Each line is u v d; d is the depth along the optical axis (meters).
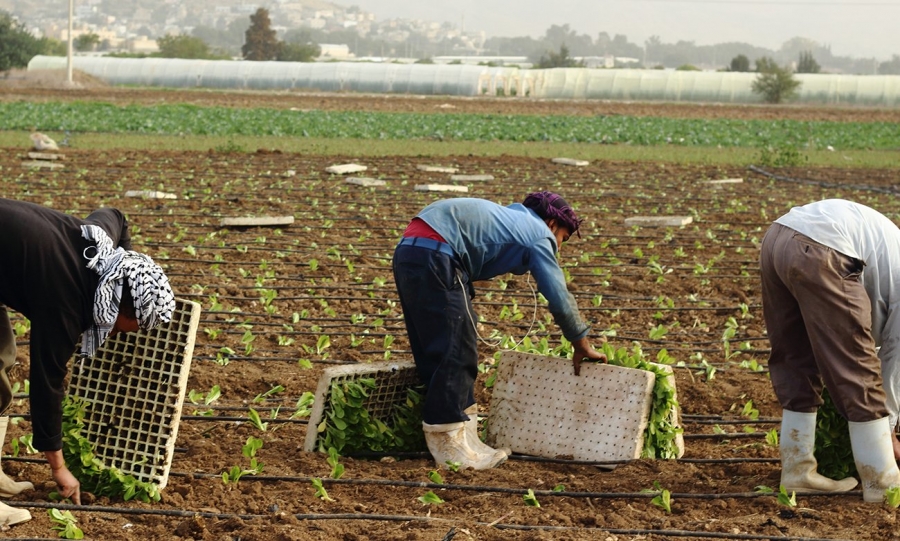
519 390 8.80
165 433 7.56
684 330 13.17
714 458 8.62
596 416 8.48
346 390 8.54
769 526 6.91
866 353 6.96
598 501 7.58
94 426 7.68
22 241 6.16
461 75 94.00
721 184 28.81
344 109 67.19
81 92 78.75
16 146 35.25
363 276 16.03
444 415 8.21
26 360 11.00
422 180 28.56
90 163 30.61
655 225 21.03
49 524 7.06
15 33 113.50
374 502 7.58
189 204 23.05
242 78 96.56
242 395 10.42
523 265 8.12
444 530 6.91
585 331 8.25
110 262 6.38
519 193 26.05
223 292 14.55
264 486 7.89
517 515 7.21
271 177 28.39
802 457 7.45
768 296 7.42
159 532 6.94
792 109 81.12
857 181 30.06
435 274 7.94
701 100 93.31
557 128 51.50
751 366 11.10
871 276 7.08
